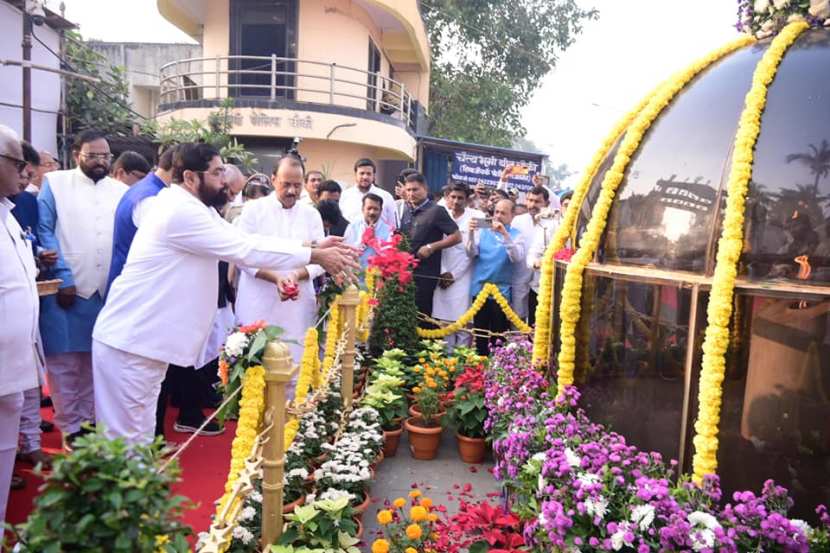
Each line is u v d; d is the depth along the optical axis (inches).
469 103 806.5
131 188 160.6
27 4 372.8
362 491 147.9
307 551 107.9
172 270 129.6
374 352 236.4
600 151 136.4
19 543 58.1
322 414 171.9
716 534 81.1
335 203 235.1
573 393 120.0
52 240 166.1
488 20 802.2
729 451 97.7
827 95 99.6
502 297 252.8
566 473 94.7
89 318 168.9
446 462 186.4
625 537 82.5
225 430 198.2
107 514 53.3
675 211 108.1
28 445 158.6
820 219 95.0
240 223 185.0
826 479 94.1
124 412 131.4
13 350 112.3
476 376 192.5
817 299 91.5
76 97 458.0
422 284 256.7
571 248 137.2
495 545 113.7
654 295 107.0
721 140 105.8
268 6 555.8
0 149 107.7
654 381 107.1
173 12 578.6
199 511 142.6
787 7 116.3
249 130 532.7
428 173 678.5
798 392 94.3
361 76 581.3
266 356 107.4
